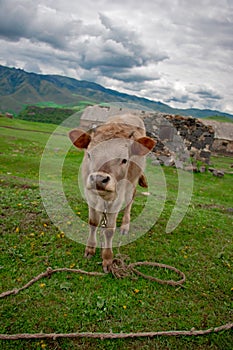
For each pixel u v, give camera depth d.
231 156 12.79
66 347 1.07
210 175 5.61
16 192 2.46
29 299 1.27
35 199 2.34
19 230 1.85
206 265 1.76
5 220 1.93
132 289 1.43
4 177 3.05
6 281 1.38
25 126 9.25
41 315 1.20
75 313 1.23
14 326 1.13
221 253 1.91
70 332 1.14
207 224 2.44
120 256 1.72
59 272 1.49
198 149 6.64
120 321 1.22
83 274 1.50
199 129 6.57
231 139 13.18
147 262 1.67
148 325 1.22
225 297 1.46
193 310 1.34
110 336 1.12
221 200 3.80
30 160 4.28
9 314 1.18
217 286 1.55
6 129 7.87
